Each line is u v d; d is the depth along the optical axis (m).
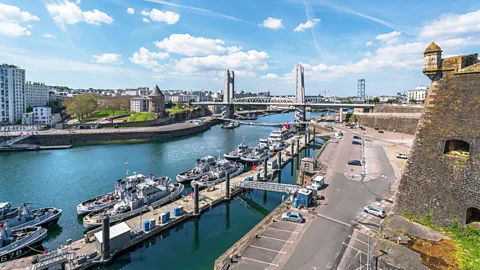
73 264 38.53
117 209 54.72
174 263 42.12
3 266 37.41
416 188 28.64
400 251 23.67
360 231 40.91
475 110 25.09
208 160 93.81
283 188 62.84
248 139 169.62
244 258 34.84
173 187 68.94
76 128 175.12
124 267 41.22
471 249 22.95
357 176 69.81
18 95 193.88
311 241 38.38
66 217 58.00
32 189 74.50
